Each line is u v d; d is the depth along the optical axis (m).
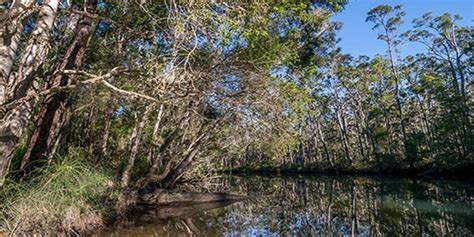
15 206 5.91
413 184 21.19
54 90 5.26
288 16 9.56
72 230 6.77
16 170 6.98
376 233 8.25
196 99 8.28
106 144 12.79
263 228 8.92
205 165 18.53
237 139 14.79
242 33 7.43
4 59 5.44
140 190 12.44
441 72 31.89
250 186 23.53
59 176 6.92
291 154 46.66
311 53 13.55
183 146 14.58
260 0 7.39
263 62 8.97
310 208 12.52
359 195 16.31
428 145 30.48
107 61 9.20
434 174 26.59
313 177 32.97
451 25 30.72
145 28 8.20
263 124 11.73
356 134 44.22
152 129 14.59
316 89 27.22
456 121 25.66
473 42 27.08
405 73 34.28
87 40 7.82
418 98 34.59
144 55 8.69
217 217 10.64
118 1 8.33
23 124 5.79
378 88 35.16
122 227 8.66
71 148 10.09
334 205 13.17
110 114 12.70
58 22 9.20
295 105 11.30
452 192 16.25
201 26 6.56
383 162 32.31
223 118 11.68
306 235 8.11
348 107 40.16
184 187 17.30
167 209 12.21
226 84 9.57
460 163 24.78
